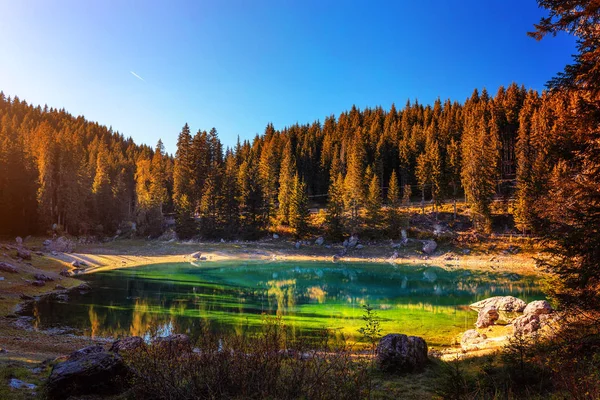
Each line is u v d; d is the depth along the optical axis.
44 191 72.56
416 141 106.19
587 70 8.59
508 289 40.62
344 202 83.06
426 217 82.69
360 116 154.88
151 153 152.50
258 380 6.51
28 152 78.62
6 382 8.68
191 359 6.92
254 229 82.62
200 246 75.62
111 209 86.56
